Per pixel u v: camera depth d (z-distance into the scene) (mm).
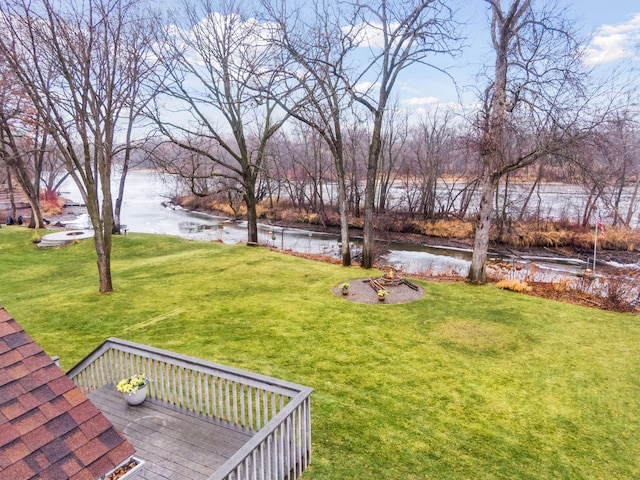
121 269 18125
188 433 6078
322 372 8586
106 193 13820
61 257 21016
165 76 18141
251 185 21953
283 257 19969
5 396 3410
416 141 40531
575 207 32656
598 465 6090
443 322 11422
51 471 3150
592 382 8367
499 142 14109
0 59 12180
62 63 11422
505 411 7340
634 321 11711
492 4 13141
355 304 12891
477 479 5695
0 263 19688
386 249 27656
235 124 21219
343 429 6672
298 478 5488
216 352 9438
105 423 3695
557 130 12336
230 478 4078
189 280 15773
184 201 50375
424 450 6234
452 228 31828
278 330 10781
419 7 14203
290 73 15812
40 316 11891
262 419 6699
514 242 27891
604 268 22000
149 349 6812
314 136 33469
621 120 11922
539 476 5816
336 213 38125
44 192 50438
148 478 5160
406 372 8656
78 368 7594
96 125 12898
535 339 10375
